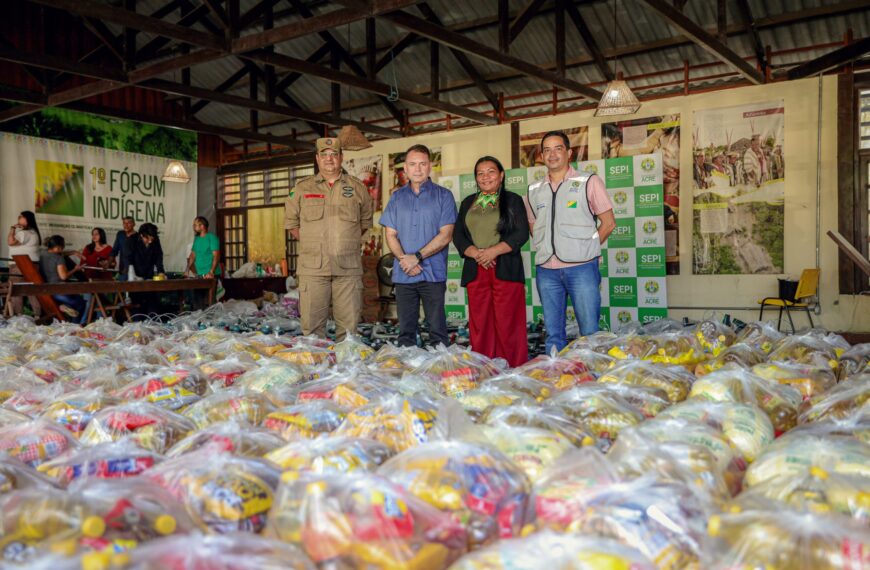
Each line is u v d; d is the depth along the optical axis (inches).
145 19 264.5
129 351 109.4
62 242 362.9
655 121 331.3
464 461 43.6
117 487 40.8
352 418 61.2
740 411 59.7
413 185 161.2
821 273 299.7
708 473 46.8
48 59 304.7
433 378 88.0
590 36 364.8
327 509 37.3
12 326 157.3
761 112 309.4
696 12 341.7
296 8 400.5
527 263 310.2
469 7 377.1
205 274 378.0
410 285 159.8
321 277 169.3
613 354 101.9
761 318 303.6
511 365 151.7
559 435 54.7
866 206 296.5
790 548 33.0
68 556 32.7
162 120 420.8
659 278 290.8
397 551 36.2
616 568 31.2
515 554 32.4
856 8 312.7
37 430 61.2
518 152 365.1
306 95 486.9
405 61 433.1
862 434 53.8
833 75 295.9
